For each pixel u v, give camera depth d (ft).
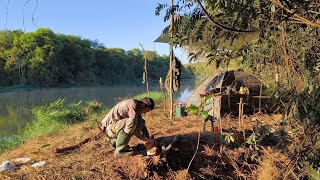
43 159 16.75
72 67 126.82
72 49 128.16
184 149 16.12
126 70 170.30
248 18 7.06
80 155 16.65
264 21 7.04
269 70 9.10
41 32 111.24
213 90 22.57
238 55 8.44
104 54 161.17
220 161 15.55
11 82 99.86
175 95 59.41
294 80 7.76
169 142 16.78
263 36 7.51
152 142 14.87
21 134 33.24
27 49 93.66
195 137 17.43
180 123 23.15
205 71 27.84
